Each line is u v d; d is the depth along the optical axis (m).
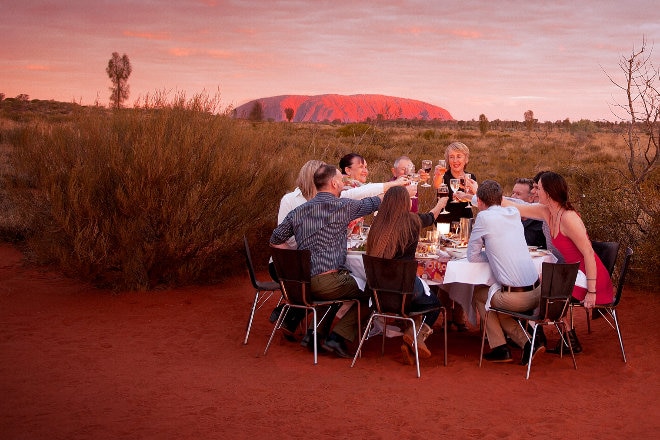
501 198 5.39
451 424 4.13
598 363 5.39
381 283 5.07
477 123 72.38
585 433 4.03
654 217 7.91
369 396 4.60
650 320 6.68
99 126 7.75
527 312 5.25
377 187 6.09
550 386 4.86
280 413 4.28
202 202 7.74
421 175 6.02
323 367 5.26
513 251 5.20
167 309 7.09
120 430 3.98
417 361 5.02
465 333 6.41
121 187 7.37
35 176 7.61
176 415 4.23
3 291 7.66
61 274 8.52
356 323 5.58
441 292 6.37
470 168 23.33
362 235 6.44
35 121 8.12
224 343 5.93
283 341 6.01
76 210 7.16
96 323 6.51
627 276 8.06
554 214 5.49
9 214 10.74
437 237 5.83
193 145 7.78
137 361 5.37
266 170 8.43
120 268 7.89
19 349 5.62
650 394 4.71
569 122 59.03
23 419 4.13
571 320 5.61
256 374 5.07
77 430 3.97
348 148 17.86
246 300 7.58
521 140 39.97
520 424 4.15
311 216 5.44
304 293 5.28
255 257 9.05
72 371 5.08
